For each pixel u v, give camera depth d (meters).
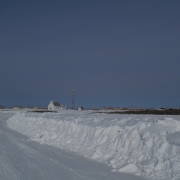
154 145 9.27
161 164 8.27
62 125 17.95
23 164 9.92
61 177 8.13
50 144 14.56
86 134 13.91
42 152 12.28
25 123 25.94
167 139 9.12
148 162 8.65
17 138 17.59
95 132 13.03
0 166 9.63
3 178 8.09
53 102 97.38
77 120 18.03
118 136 11.35
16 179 7.99
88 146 12.28
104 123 14.58
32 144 14.80
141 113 35.59
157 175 7.90
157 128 10.48
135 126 11.41
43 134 17.61
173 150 8.45
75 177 8.11
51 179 7.94
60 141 14.78
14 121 30.48
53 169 9.12
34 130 20.97
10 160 10.62
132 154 9.65
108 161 9.89
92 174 8.43
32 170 9.02
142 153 9.38
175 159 8.08
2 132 21.64
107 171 8.78
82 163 9.96
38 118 24.86
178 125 10.55
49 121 21.11
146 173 8.23
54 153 12.01
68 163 9.98
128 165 8.77
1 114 61.91
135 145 10.05
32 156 11.37
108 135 12.10
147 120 12.99
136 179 7.83
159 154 8.74
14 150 12.88
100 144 11.88
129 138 10.61
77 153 11.81
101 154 10.81
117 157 10.02
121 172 8.62
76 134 14.88
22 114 33.44
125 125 12.59
